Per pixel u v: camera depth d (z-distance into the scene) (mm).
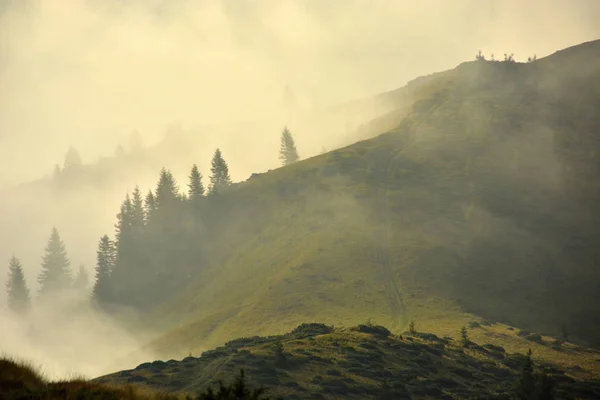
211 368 64125
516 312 128375
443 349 80625
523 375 59812
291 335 86000
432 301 127562
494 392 64250
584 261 153000
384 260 151875
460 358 77375
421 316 117250
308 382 59938
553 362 84312
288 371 62594
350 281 141000
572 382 74000
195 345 128250
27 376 22781
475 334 99500
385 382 59156
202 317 148250
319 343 74125
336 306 129750
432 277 140875
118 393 22172
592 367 83188
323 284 141125
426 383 64562
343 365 65500
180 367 66750
